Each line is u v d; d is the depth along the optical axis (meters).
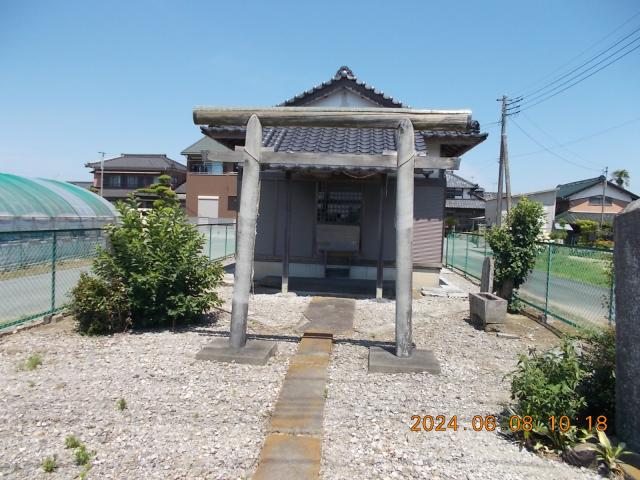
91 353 4.89
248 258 4.91
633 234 3.07
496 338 6.07
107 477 2.69
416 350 5.05
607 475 2.84
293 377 4.26
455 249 16.12
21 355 4.80
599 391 3.47
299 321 6.70
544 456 3.06
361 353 5.19
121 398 3.75
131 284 5.79
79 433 3.18
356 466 2.87
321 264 9.80
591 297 7.21
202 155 5.11
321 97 11.66
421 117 4.81
